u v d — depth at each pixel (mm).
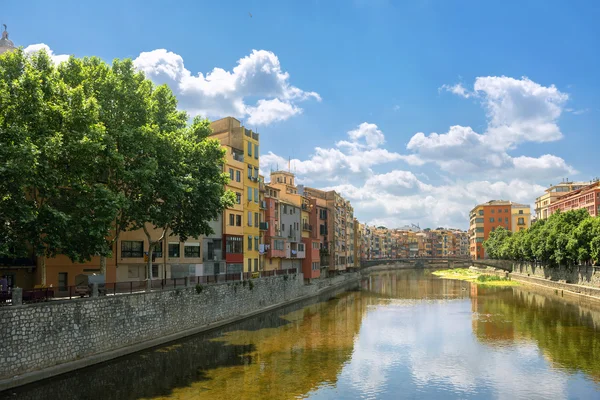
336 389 28172
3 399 24500
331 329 48250
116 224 37844
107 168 34688
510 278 125688
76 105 29625
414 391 28109
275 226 78688
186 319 43406
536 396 27250
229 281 52375
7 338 25750
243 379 29719
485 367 33531
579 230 79062
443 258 195375
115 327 34125
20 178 24984
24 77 27141
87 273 44031
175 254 53656
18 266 39438
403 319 55375
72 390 26688
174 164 39406
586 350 38562
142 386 27859
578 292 78938
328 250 109250
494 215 189875
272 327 49000
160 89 42062
